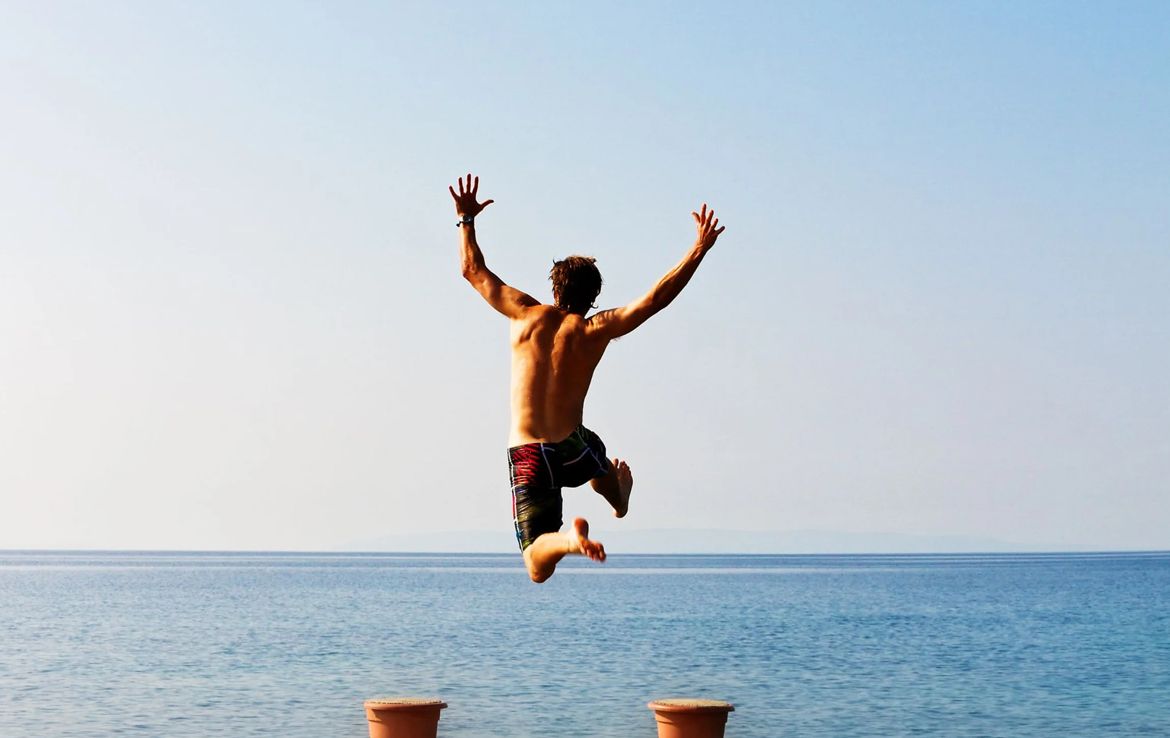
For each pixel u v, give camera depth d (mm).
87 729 18781
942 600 73250
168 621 48594
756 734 19016
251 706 21719
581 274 5809
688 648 35875
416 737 10789
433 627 45688
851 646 37125
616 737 18109
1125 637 41750
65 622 47750
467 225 5902
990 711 22062
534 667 29453
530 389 5684
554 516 5629
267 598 73250
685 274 5582
